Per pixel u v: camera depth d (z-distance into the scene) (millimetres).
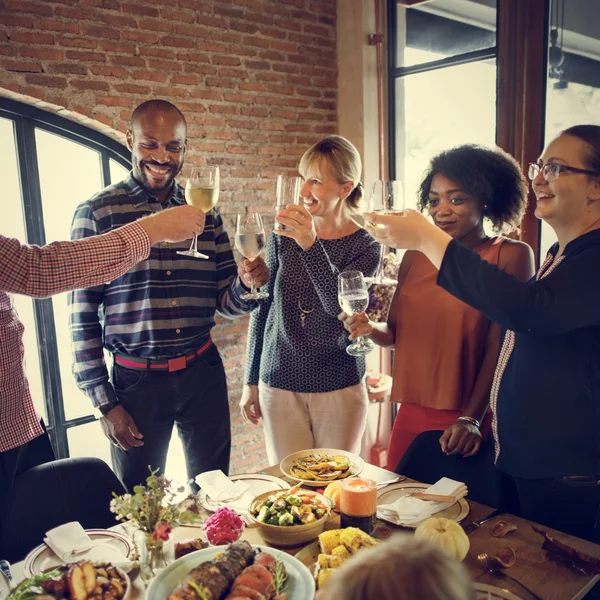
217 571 1102
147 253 1633
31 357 2967
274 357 2391
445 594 542
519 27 2904
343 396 2379
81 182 2992
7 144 2764
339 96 3744
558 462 1486
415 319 2047
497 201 1988
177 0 2998
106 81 2816
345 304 1869
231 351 3400
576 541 1388
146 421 2375
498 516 1513
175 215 1667
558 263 1473
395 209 1668
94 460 1887
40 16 2596
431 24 3385
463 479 1844
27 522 1716
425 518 1455
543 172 1470
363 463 1783
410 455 1946
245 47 3293
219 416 2551
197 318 2434
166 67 2996
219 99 3215
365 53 3578
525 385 1522
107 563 1251
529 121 2941
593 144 1399
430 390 1996
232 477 1730
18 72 2574
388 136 3719
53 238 2941
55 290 1503
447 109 3379
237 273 2562
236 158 3326
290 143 3568
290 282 2330
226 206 3318
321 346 2326
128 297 2314
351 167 2299
